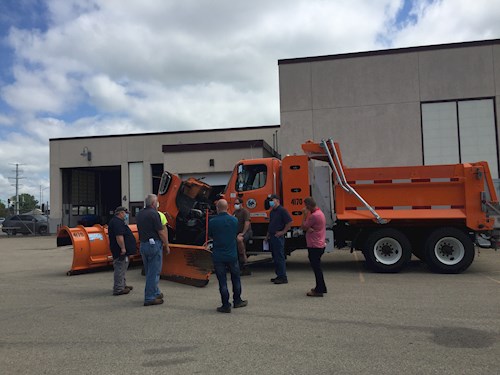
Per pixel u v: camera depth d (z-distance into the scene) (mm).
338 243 11086
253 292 8273
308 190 10594
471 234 10312
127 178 35500
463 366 4316
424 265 11539
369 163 21484
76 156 36469
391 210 10281
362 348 4918
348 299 7473
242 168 11102
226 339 5375
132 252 8484
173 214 11758
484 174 9914
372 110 21547
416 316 6266
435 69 21125
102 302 7785
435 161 20984
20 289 9266
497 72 20609
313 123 22000
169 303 7539
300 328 5777
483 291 7965
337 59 21938
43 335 5758
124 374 4320
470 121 20797
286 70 22344
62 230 11781
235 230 6988
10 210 60250
